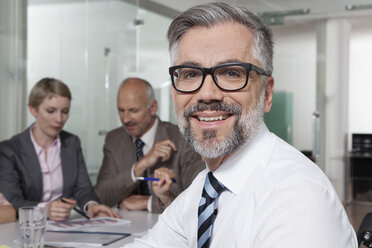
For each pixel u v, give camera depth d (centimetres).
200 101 92
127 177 256
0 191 235
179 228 120
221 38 92
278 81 436
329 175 488
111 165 267
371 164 526
